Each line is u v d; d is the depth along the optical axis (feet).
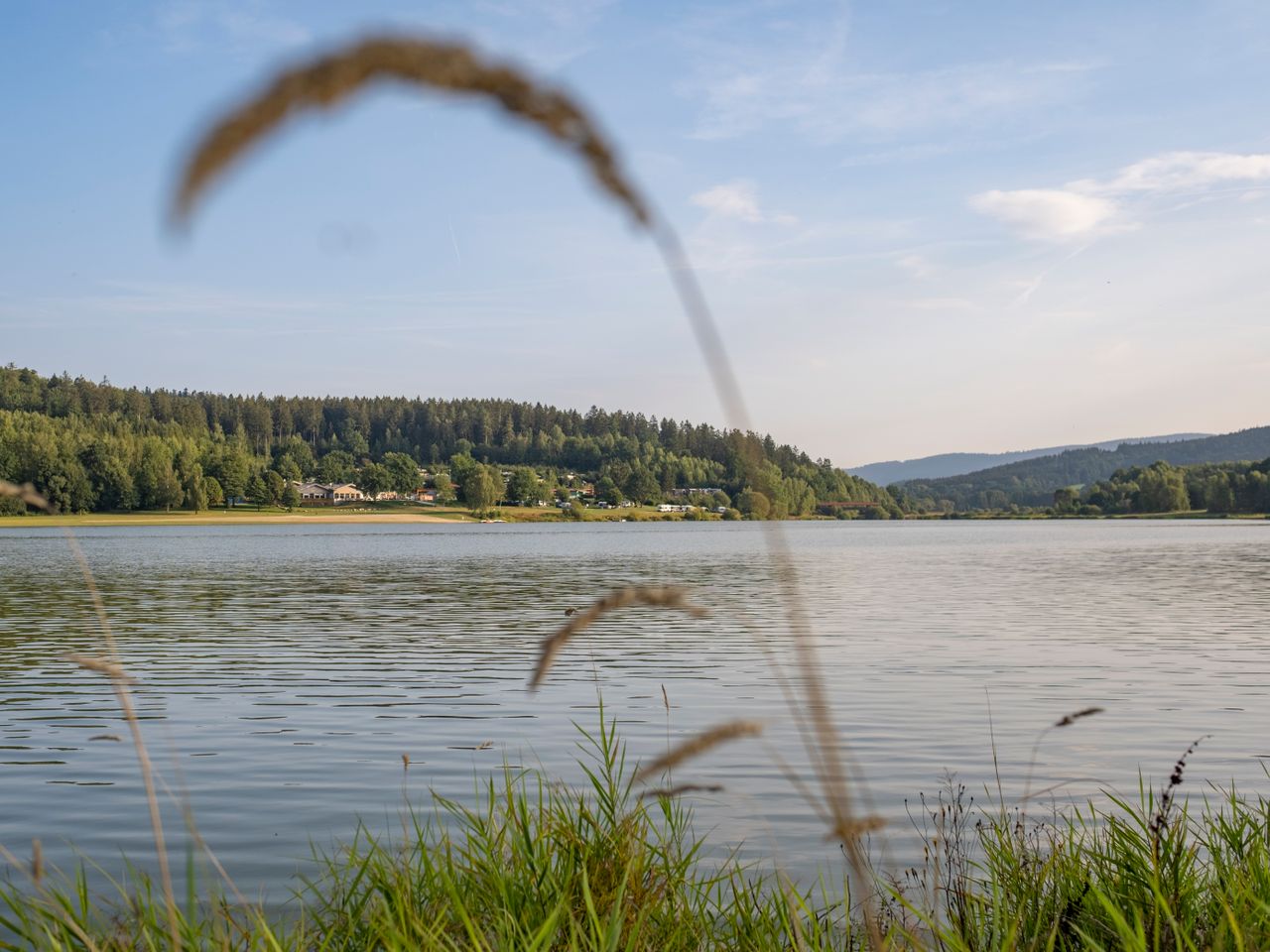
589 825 19.20
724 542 383.24
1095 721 51.19
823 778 7.82
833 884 25.09
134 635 93.35
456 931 15.72
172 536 453.17
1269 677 66.08
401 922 15.33
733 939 17.78
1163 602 128.47
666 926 16.48
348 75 2.53
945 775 39.78
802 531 611.88
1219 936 13.89
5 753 45.55
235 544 351.46
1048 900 18.67
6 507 563.07
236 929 16.71
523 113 3.38
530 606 124.26
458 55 2.96
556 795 21.18
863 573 194.90
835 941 18.56
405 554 276.62
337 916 17.79
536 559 250.57
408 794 37.32
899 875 25.20
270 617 110.93
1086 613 114.11
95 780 40.37
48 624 103.65
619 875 17.25
